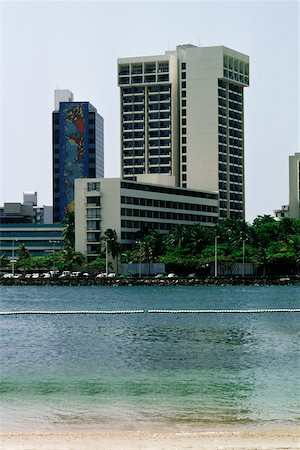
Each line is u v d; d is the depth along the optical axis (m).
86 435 42.78
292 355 82.31
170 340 97.00
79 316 134.75
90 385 63.22
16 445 39.41
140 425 48.47
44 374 69.19
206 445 39.22
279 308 152.62
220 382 64.69
